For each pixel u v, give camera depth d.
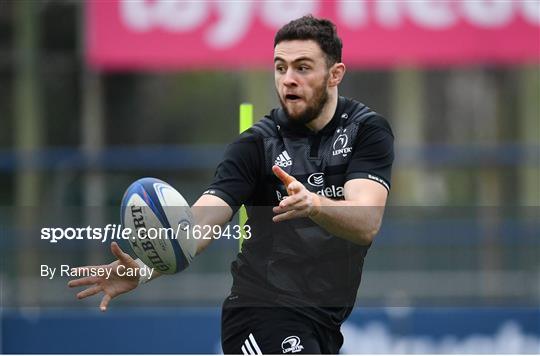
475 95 59.81
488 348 27.47
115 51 39.69
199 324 27.42
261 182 15.28
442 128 59.84
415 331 27.42
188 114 64.81
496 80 57.78
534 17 40.22
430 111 59.91
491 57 39.91
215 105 65.31
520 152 35.47
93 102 54.59
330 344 15.91
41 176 35.31
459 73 59.56
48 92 57.06
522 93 56.28
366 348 27.23
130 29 39.75
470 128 59.81
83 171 34.31
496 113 58.09
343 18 39.69
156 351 27.30
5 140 57.03
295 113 14.86
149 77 63.88
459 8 40.09
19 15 52.22
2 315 27.47
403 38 39.69
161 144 64.44
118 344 27.41
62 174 34.41
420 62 40.94
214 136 65.06
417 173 41.88
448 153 35.22
